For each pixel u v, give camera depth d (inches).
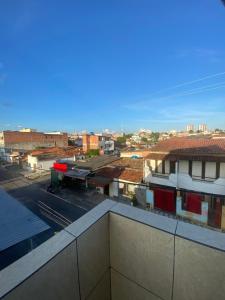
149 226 70.6
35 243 421.4
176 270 66.0
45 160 1232.8
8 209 380.8
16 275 53.1
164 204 528.4
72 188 838.5
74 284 67.9
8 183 997.8
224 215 442.9
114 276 84.4
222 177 478.3
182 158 524.4
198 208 475.8
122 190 708.0
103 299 82.6
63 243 64.7
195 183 512.7
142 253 73.9
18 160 1514.5
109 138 2209.6
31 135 2058.3
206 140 612.7
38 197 765.3
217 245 58.6
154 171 605.3
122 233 79.2
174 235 65.1
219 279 57.8
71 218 586.6
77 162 960.9
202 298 61.7
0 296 47.1
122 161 919.7
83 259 71.2
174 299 67.8
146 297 74.8
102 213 81.6
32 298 54.2
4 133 1889.8
